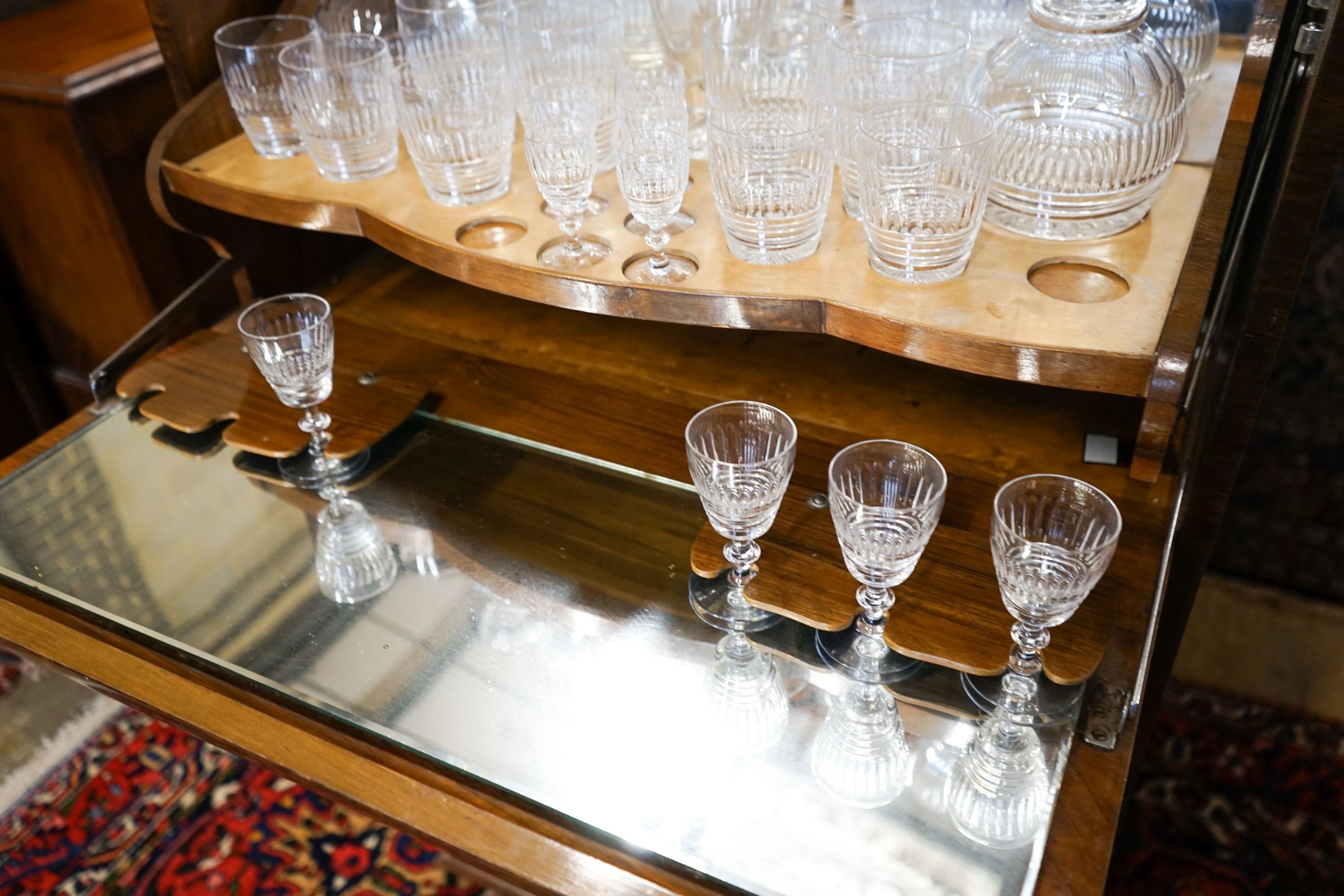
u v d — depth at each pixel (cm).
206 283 102
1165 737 124
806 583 71
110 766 127
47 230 130
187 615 77
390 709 69
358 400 91
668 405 90
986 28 86
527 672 71
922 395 90
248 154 98
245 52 89
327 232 110
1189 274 61
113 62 117
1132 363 64
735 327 75
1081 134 70
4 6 136
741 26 84
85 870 116
